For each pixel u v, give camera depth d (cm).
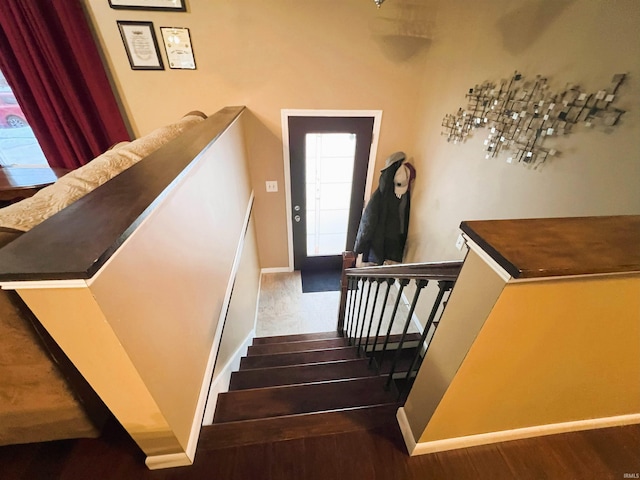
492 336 71
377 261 315
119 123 232
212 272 145
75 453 101
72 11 186
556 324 71
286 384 174
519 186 150
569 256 57
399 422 115
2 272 49
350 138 278
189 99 236
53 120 216
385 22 220
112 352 64
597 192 110
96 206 71
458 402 89
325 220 332
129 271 67
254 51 222
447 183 222
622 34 98
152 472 99
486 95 173
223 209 173
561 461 105
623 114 99
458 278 76
